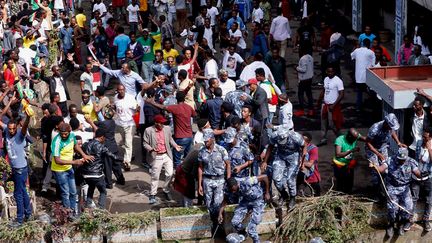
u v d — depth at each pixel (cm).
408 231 1641
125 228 1597
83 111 1911
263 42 2502
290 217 1609
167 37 2656
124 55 2523
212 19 2953
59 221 1592
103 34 2631
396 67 1842
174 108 1806
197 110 2136
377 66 2008
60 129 1603
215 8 2952
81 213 1627
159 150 1730
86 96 1911
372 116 2223
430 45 2416
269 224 1627
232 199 1623
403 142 1755
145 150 1930
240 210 1568
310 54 2395
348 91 2431
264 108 1855
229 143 1636
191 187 1667
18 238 1572
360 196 1705
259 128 1764
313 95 2411
